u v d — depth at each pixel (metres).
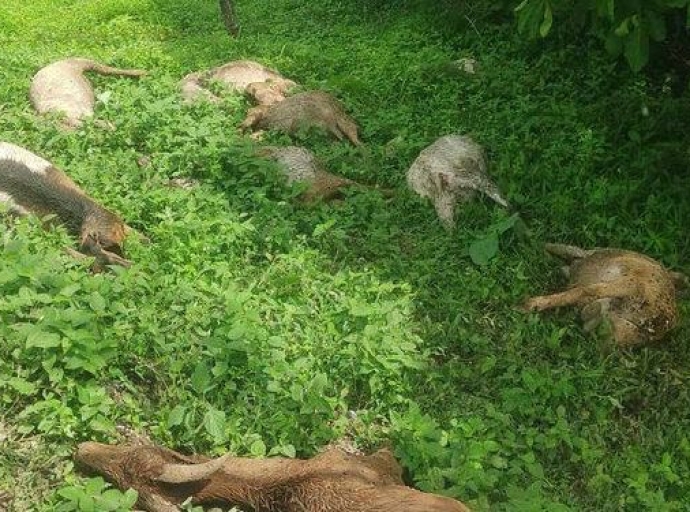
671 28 5.26
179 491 2.51
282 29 7.15
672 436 3.01
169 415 2.72
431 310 3.52
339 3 7.61
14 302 2.90
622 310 3.40
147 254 3.53
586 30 5.66
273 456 2.70
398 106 5.32
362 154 4.71
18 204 3.76
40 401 2.71
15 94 5.12
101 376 2.86
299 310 3.29
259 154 4.46
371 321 3.23
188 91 5.37
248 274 3.58
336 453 2.57
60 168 4.22
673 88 5.20
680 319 3.54
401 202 4.21
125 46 6.68
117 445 2.67
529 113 5.02
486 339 3.38
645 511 2.69
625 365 3.31
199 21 7.68
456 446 2.75
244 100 5.39
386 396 3.03
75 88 5.13
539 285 3.76
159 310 3.18
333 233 3.85
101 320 3.00
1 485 2.49
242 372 2.93
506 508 2.48
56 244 3.52
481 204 4.16
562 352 3.33
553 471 2.84
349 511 2.26
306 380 2.95
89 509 2.30
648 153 4.46
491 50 6.03
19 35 7.04
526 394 3.05
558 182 4.38
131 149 4.52
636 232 4.06
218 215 3.89
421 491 2.45
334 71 6.00
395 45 6.37
